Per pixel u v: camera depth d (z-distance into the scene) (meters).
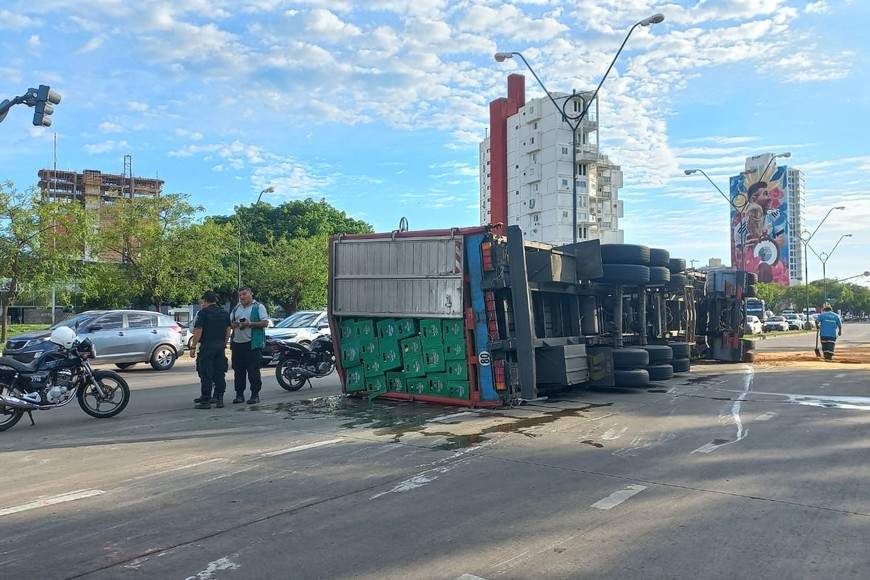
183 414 9.79
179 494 5.60
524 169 92.56
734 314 18.75
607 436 8.00
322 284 47.69
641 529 4.75
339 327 11.52
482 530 4.73
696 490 5.72
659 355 13.39
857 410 9.91
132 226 32.00
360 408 10.20
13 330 36.34
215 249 33.78
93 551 4.32
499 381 9.77
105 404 10.41
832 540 4.54
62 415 9.81
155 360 18.38
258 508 5.22
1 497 5.53
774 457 6.92
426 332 10.48
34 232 28.02
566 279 10.81
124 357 17.75
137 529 4.74
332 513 5.11
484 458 6.88
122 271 33.31
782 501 5.41
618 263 12.27
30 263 28.42
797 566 4.11
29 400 8.63
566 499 5.46
